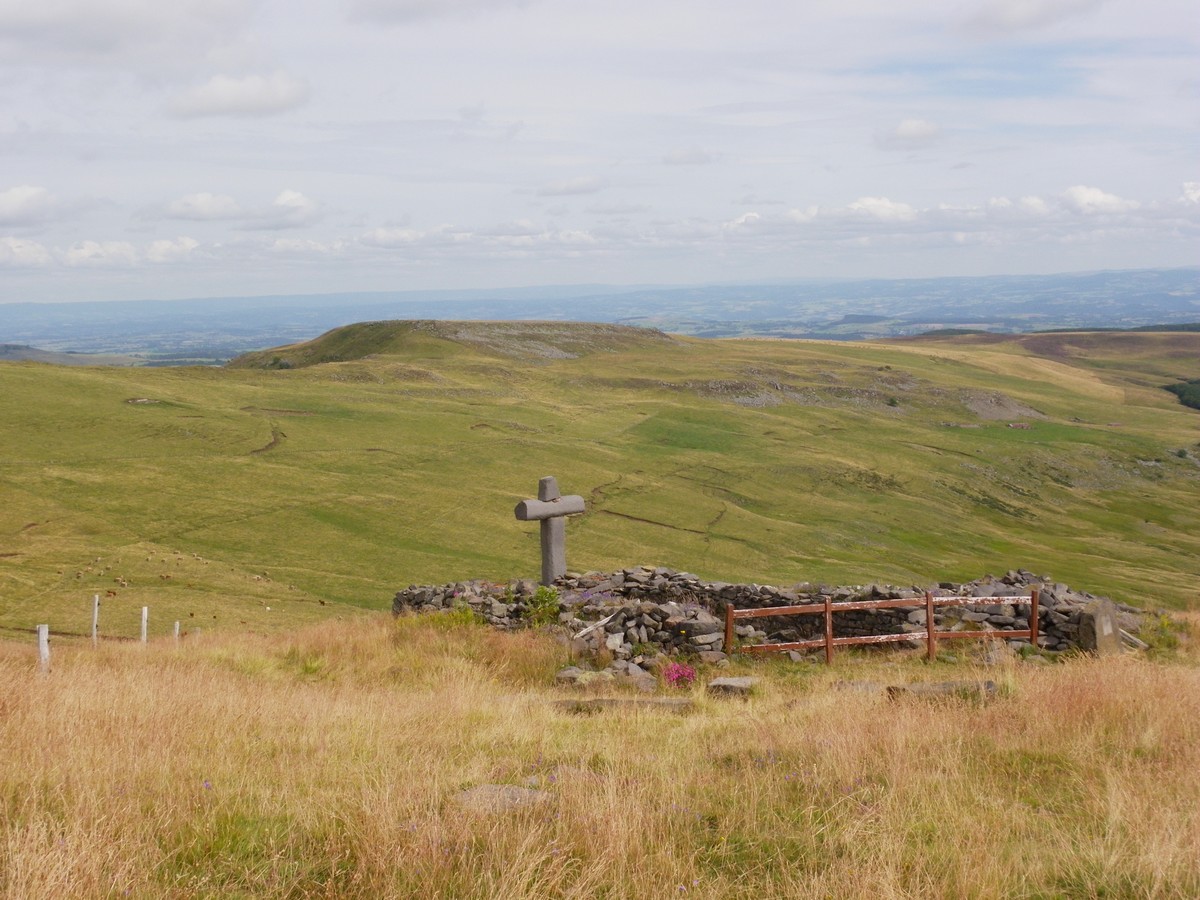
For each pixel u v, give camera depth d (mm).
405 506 78812
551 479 27344
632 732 12180
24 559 51438
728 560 76812
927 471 130625
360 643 21547
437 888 6348
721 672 18656
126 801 7902
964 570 84188
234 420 107750
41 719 10844
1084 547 103250
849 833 7523
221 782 8805
